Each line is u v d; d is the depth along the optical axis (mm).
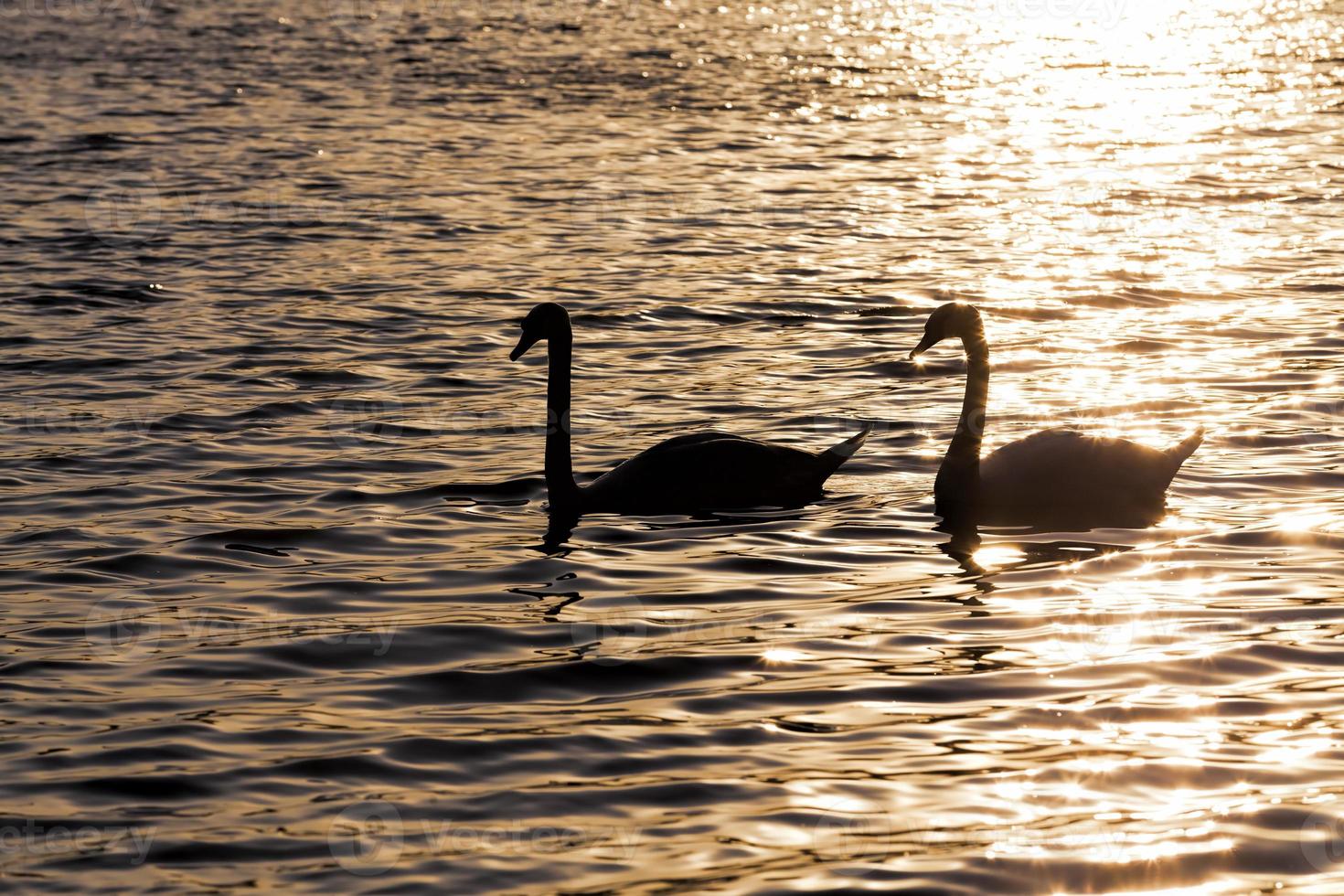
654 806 8297
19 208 29188
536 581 12039
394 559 12586
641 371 19016
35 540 12977
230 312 21953
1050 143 36500
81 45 53156
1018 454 13859
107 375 18672
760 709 9562
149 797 8438
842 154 35219
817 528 13289
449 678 10109
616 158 34469
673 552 12703
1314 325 20500
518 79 45906
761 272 24562
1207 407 16906
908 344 20172
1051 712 9445
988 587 11766
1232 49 53156
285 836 7996
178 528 13289
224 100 42188
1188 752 8844
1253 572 11945
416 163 33875
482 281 23938
